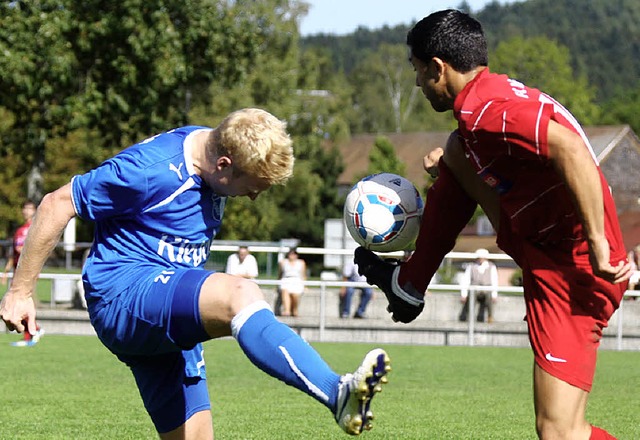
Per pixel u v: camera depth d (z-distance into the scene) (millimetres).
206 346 17516
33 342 17141
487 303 20750
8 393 10703
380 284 6223
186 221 5105
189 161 5035
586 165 4664
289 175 4934
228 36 25844
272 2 54594
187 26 25031
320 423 8867
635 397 11406
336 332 19281
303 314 21797
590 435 4988
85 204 4988
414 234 6160
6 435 8000
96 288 5074
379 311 21484
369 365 4129
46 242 5023
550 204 5023
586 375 4996
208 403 5684
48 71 23516
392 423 8977
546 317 5047
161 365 5477
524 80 96500
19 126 25156
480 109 4883
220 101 50938
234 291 4711
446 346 18875
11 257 19594
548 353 4996
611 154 65125
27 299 5086
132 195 4973
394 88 113812
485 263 20641
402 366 14703
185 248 5152
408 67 114812
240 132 4852
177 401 5523
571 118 5035
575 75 163375
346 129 63625
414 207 6156
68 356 14984
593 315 5047
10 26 23250
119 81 24625
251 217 53250
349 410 4277
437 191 5961
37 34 23312
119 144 25906
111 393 10797
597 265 4770
